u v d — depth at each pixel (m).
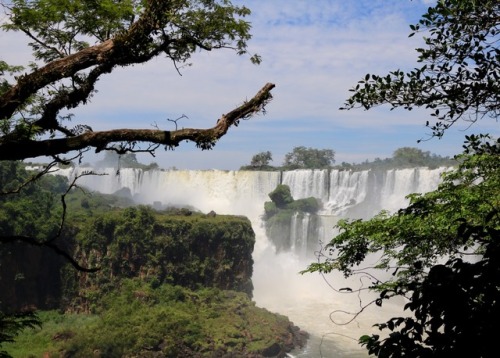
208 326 52.59
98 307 60.44
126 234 62.31
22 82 9.41
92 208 82.88
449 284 4.97
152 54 10.71
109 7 10.21
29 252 60.44
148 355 47.28
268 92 10.16
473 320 4.73
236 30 11.41
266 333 51.72
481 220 12.16
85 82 10.58
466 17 7.36
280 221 83.62
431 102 8.18
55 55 11.83
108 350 47.94
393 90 8.33
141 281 61.50
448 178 15.78
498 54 7.32
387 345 5.39
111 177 109.69
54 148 9.45
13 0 10.32
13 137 9.77
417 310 5.27
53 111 10.53
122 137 9.70
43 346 48.47
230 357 48.22
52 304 62.34
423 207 12.59
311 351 50.72
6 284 58.25
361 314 60.62
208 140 9.68
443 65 7.80
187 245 64.88
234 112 10.00
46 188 86.31
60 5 10.05
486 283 4.83
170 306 57.06
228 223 68.12
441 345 4.86
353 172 85.69
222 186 99.94
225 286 66.94
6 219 57.88
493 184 12.80
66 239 64.06
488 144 9.19
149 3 9.84
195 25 11.01
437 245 14.10
